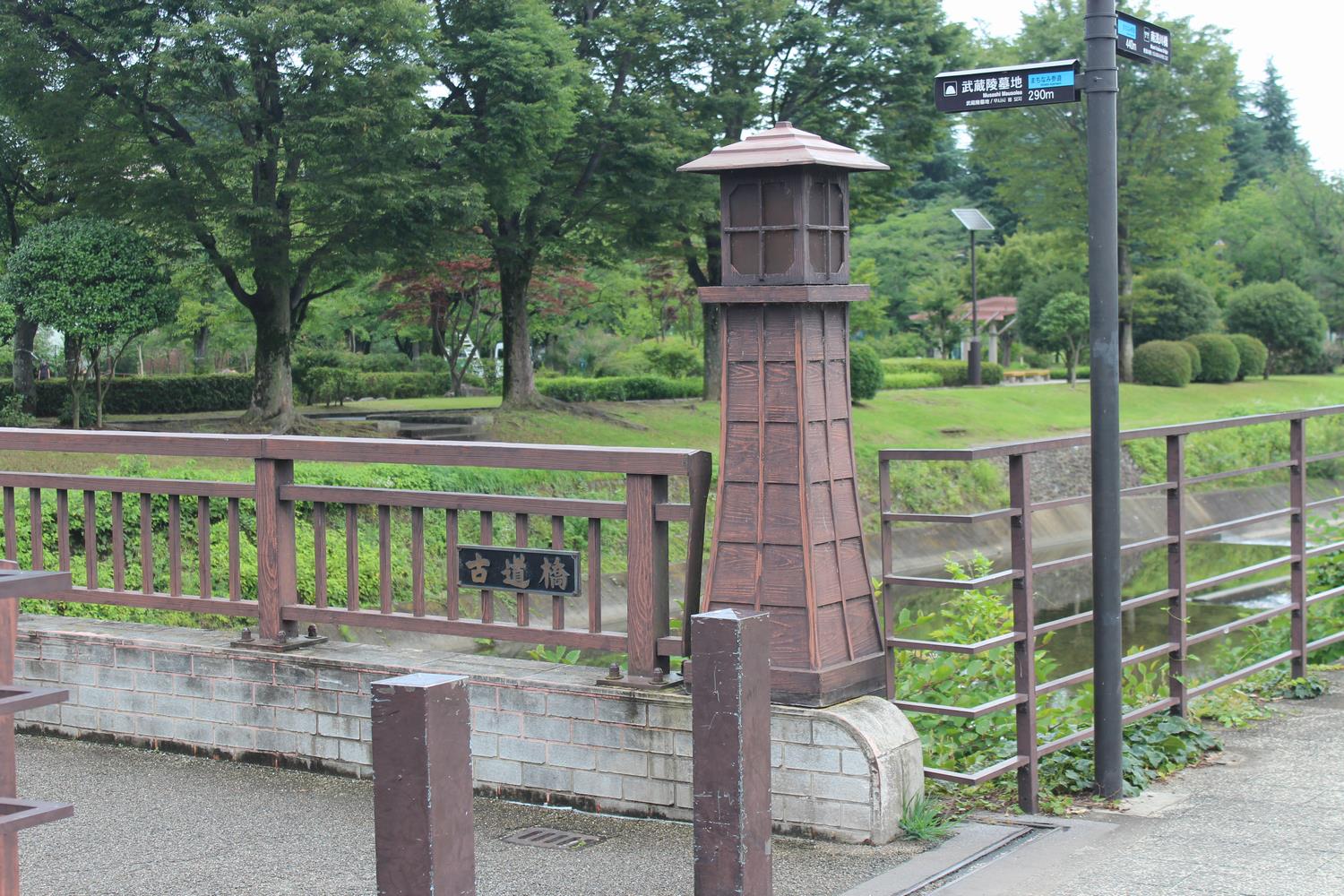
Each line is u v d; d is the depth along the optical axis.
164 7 17.94
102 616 10.39
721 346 4.48
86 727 5.74
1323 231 57.28
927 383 41.44
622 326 42.16
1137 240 44.84
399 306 34.88
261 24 17.31
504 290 25.50
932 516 4.43
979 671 5.54
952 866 3.93
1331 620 7.28
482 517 5.00
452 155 20.94
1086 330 43.34
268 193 19.09
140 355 35.06
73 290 18.36
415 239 20.12
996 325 54.91
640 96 24.16
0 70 18.30
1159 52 4.72
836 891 3.78
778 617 4.34
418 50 18.66
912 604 17.88
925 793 4.57
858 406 32.34
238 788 5.00
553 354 41.78
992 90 4.56
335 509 15.99
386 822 2.43
